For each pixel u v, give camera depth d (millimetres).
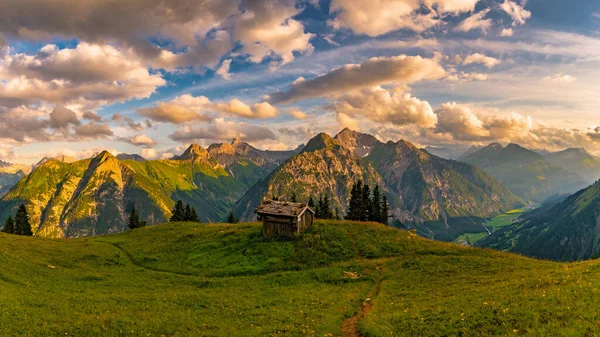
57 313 28250
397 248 58188
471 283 36656
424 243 60688
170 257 58062
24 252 53312
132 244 70312
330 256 55219
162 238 72312
